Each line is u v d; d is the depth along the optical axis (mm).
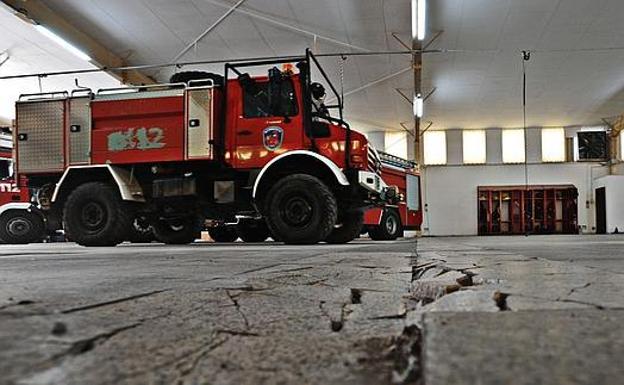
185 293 1566
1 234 10609
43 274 2281
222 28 11680
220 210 6859
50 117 7031
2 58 13422
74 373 711
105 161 6801
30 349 822
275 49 12875
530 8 10898
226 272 2322
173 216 7117
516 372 595
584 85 16172
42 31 10625
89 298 1431
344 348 902
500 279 1789
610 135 21141
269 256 3668
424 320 903
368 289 1729
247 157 6422
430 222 21750
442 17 11273
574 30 11961
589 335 783
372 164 6809
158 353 843
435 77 15320
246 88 6484
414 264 2760
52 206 7137
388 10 10820
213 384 693
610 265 2453
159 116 6664
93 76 14914
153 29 11711
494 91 16719
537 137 21594
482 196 21641
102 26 11539
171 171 6812
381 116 19562
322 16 11062
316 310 1305
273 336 1000
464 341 741
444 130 22000
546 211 21328
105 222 6777
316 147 6281
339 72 14586
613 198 20016
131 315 1175
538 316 946
